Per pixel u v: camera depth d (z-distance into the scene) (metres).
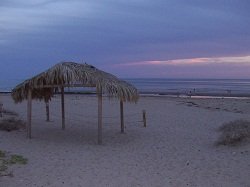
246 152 12.15
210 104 33.16
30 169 10.15
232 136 13.38
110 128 17.77
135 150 13.01
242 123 16.47
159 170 10.38
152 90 65.56
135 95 14.27
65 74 13.13
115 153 12.47
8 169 10.01
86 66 14.08
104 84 13.39
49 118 20.47
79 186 8.88
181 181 9.38
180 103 33.31
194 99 39.06
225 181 9.39
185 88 76.44
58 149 12.80
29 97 14.52
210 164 11.03
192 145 13.95
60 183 9.05
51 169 10.22
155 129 17.69
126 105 29.88
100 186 8.90
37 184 8.92
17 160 10.82
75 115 22.55
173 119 21.59
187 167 10.73
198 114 24.47
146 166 10.80
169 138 15.37
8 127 15.81
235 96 47.12
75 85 13.47
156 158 11.82
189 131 17.25
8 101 31.61
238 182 9.30
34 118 20.28
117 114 23.95
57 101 32.19
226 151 12.64
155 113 24.73
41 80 13.85
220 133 16.50
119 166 10.74
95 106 28.52
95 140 14.76
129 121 20.45
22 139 14.20
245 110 28.72
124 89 13.69
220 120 21.36
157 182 9.28
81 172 10.02
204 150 13.03
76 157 11.70
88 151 12.64
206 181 9.40
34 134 15.45
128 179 9.48
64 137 15.15
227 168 10.56
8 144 13.15
